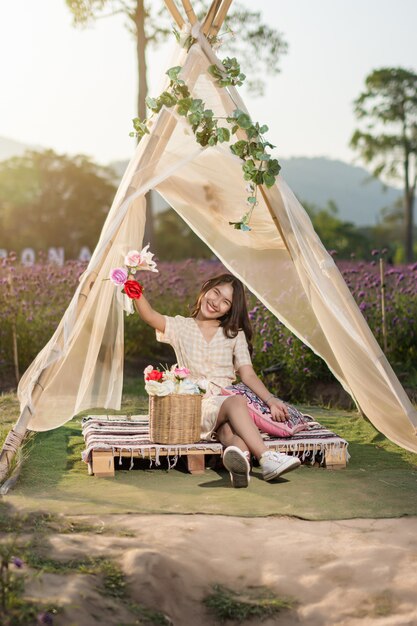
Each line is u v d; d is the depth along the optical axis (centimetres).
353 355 527
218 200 569
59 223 6569
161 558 328
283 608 308
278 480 478
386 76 4488
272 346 823
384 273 912
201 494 444
